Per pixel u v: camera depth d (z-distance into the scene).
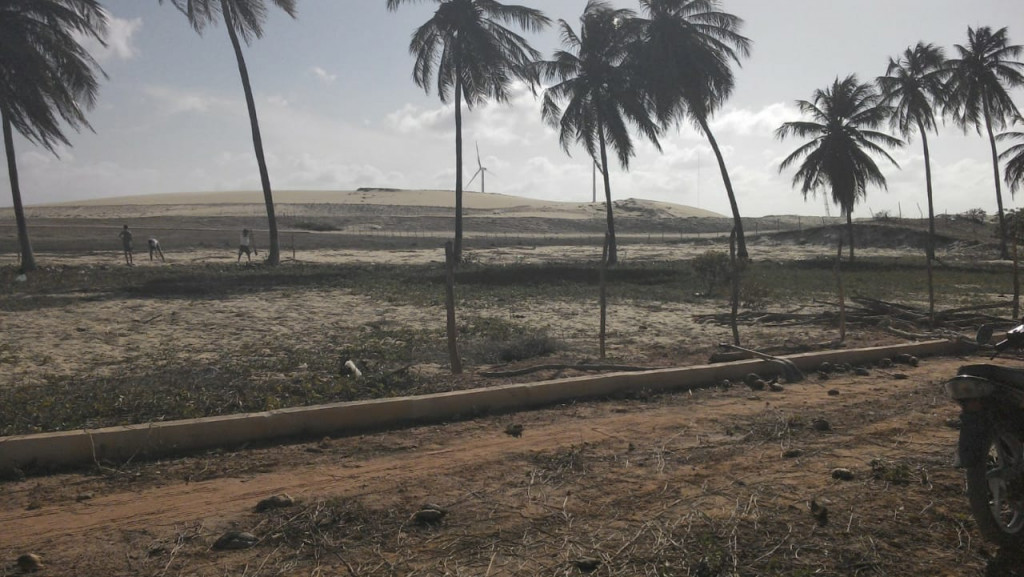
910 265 35.22
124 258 33.72
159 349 11.08
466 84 31.06
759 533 4.24
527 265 31.06
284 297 18.23
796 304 18.39
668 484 5.07
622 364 9.41
